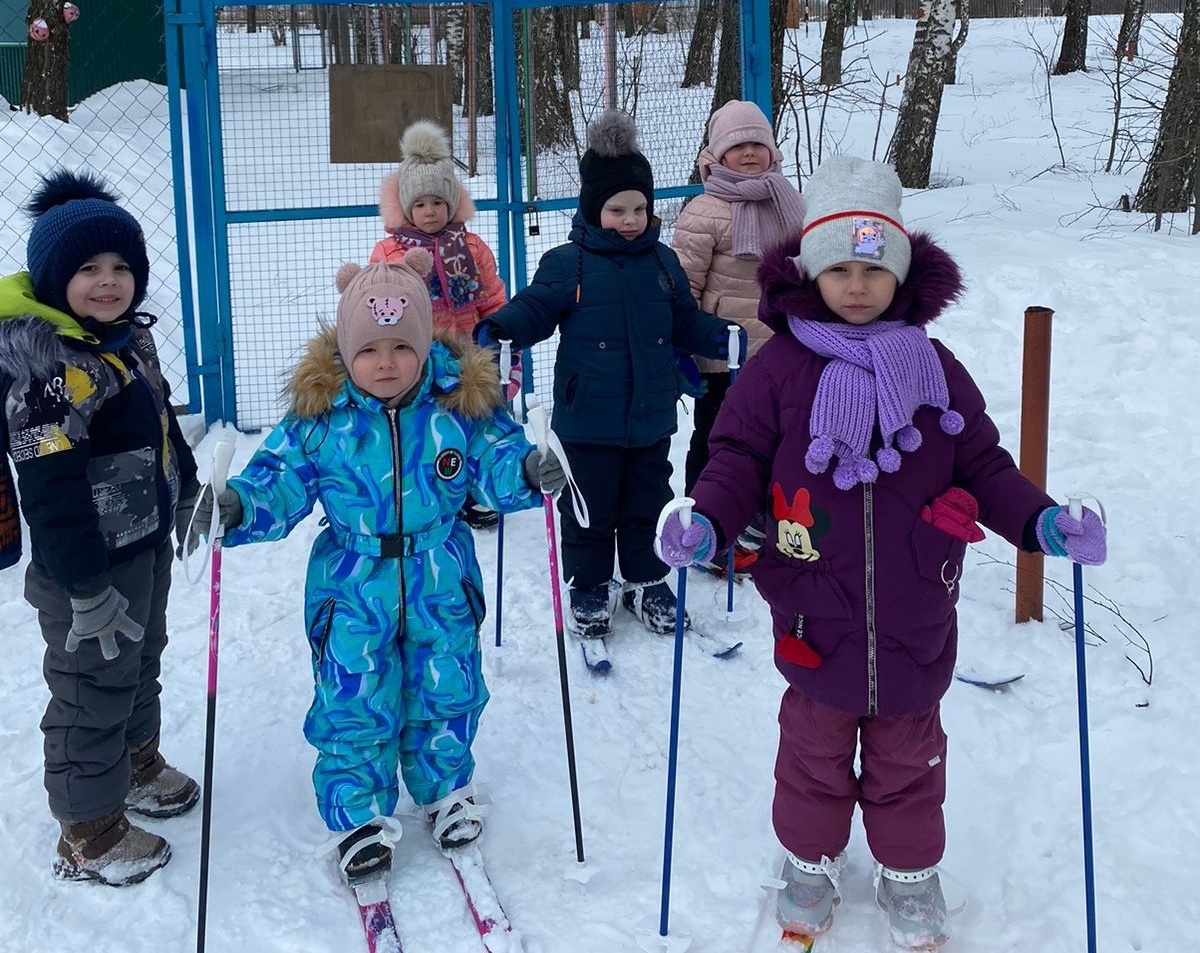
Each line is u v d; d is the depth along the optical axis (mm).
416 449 2373
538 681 3297
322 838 2621
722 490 2086
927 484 2076
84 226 2113
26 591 2340
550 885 2471
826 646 2127
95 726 2330
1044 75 22094
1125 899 2359
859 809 2697
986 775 2803
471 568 2510
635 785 2820
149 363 2424
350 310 2271
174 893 2416
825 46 12352
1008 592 3697
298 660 3398
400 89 5109
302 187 5156
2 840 2557
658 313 3438
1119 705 3047
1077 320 5961
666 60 5254
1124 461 4672
